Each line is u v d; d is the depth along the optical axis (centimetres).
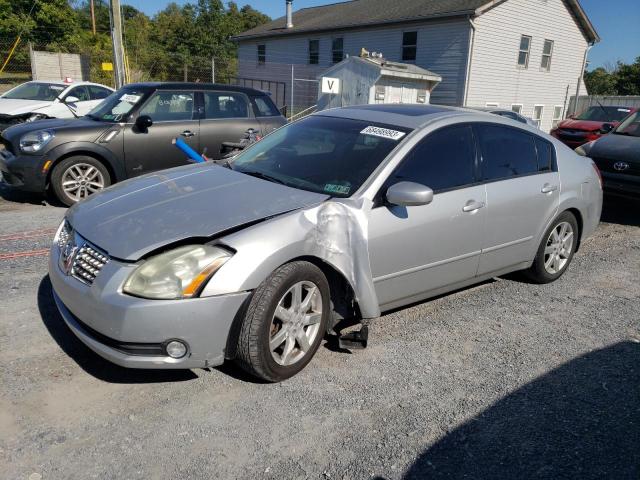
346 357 346
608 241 670
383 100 1938
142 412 279
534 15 2233
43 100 1261
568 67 2522
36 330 352
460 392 316
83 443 254
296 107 2812
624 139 773
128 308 263
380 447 264
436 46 2111
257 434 268
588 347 381
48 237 557
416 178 361
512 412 299
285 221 299
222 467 244
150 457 247
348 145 379
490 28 2064
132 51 2992
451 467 254
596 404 311
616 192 738
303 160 381
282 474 242
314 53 2680
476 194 394
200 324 271
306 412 287
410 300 379
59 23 3014
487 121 423
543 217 457
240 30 5444
